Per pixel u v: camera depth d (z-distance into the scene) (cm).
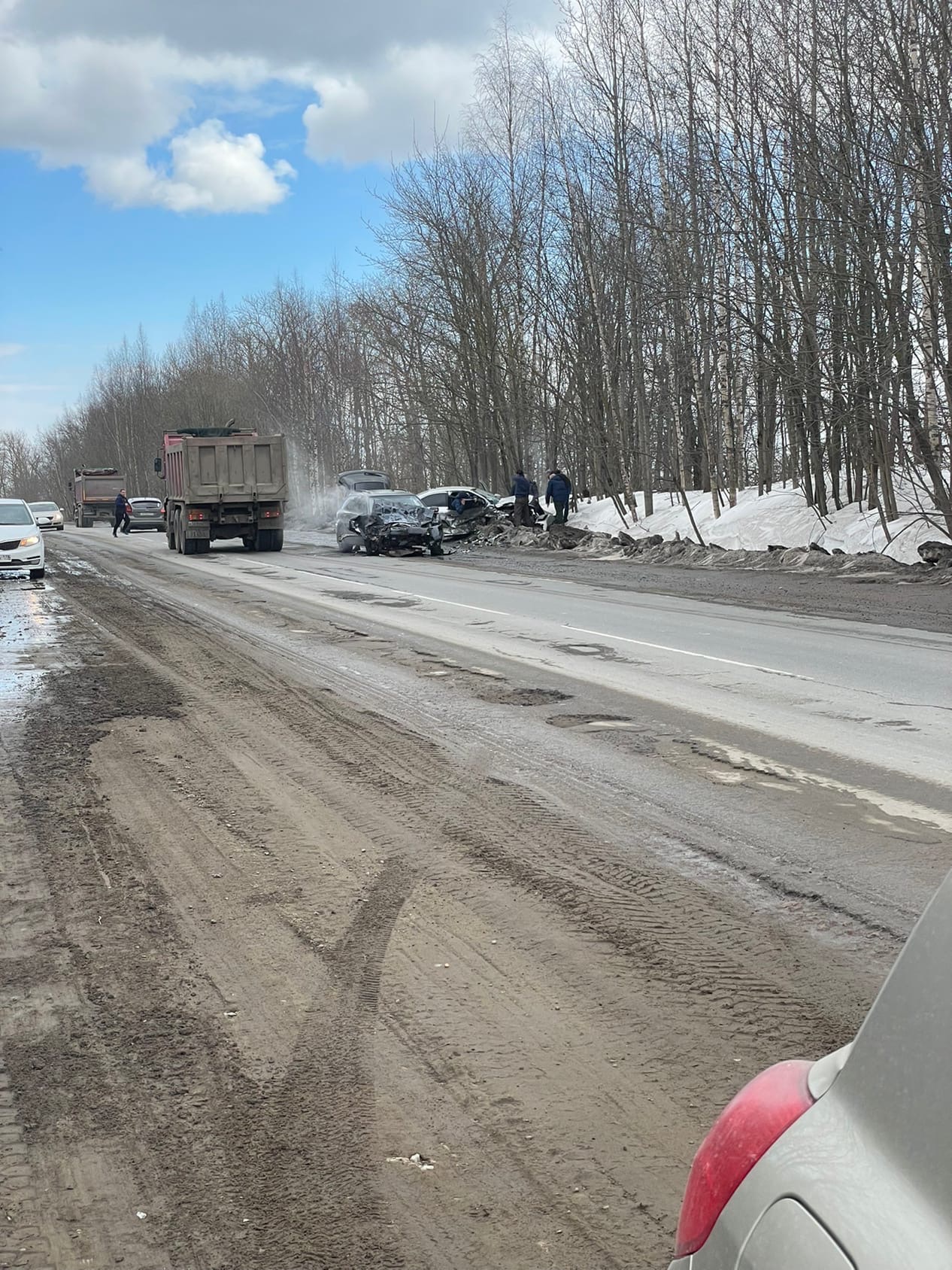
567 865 550
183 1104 351
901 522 2212
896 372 1952
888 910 476
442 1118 336
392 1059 372
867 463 2348
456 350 4194
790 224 2336
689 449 3841
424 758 776
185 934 487
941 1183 111
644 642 1288
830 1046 367
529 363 4069
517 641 1327
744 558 2258
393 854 579
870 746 761
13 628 1608
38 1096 359
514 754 780
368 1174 310
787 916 475
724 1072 354
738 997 404
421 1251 277
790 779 686
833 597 1650
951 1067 116
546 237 3866
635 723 862
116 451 10588
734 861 546
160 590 2155
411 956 454
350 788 707
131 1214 297
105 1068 375
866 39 1992
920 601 1554
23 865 583
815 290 2331
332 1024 399
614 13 3019
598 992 414
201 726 905
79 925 501
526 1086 352
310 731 875
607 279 3347
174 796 704
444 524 3256
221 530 3222
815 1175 125
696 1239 141
